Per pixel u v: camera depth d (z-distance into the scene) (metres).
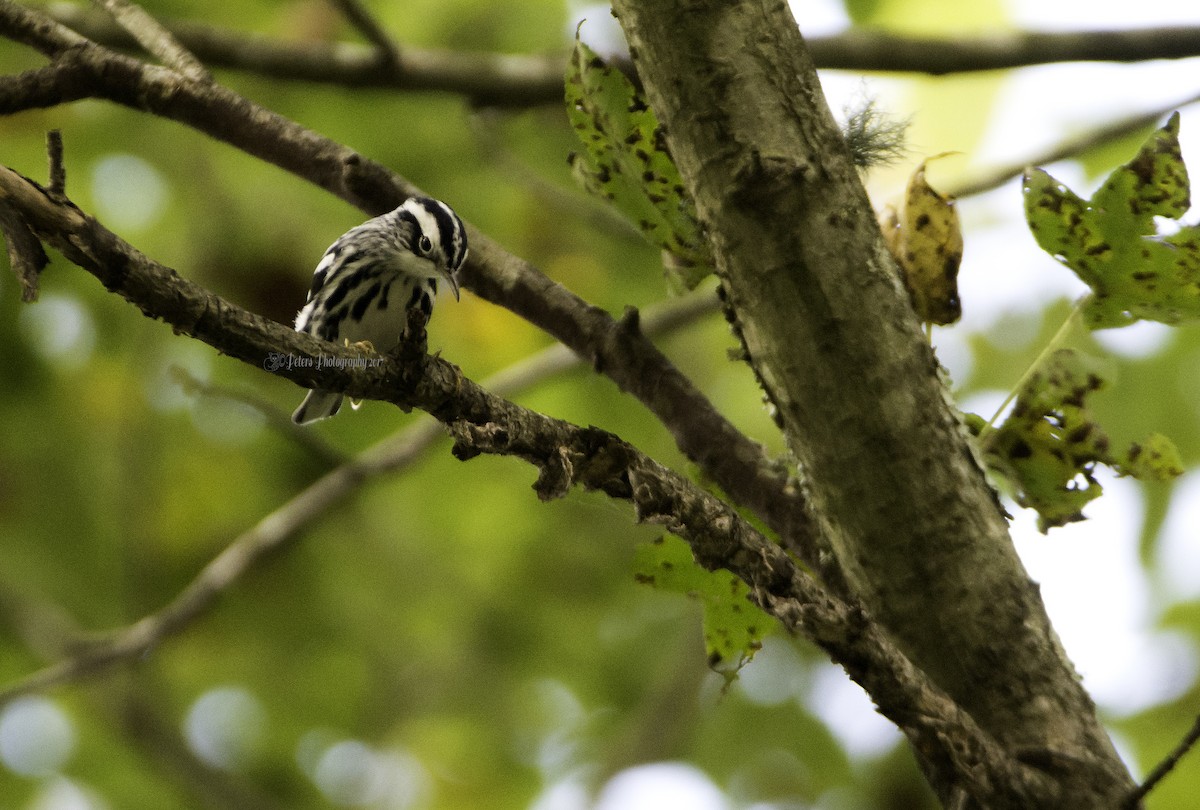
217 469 14.81
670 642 15.66
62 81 6.84
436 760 15.24
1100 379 5.47
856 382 4.80
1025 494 5.62
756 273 4.87
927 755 4.44
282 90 13.30
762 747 14.52
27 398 14.60
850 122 5.89
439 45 13.20
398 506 15.18
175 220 13.99
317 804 15.18
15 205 4.01
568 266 13.99
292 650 15.42
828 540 5.04
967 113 12.35
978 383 13.70
